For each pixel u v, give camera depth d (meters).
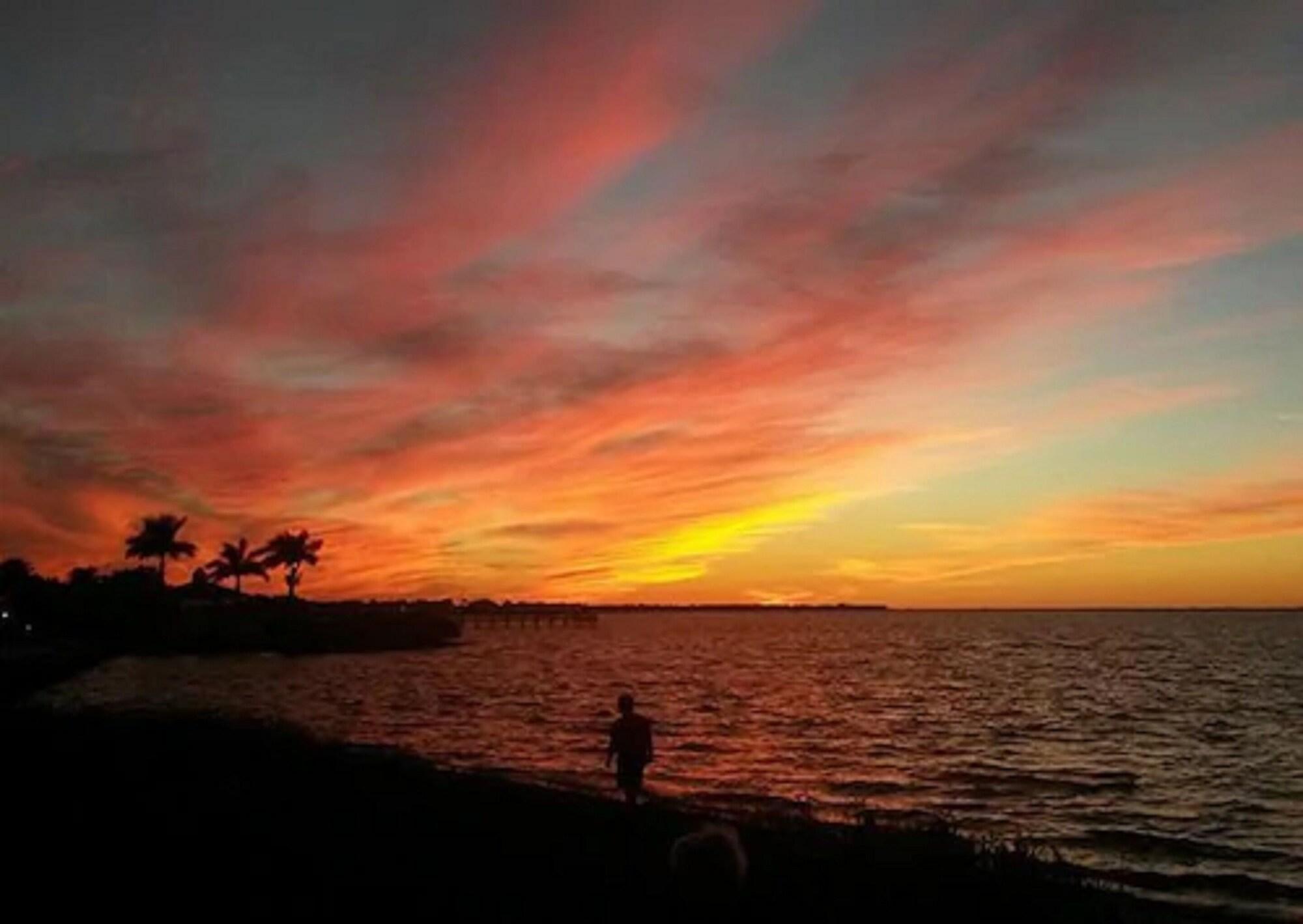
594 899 12.88
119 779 19.89
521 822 17.81
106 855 14.28
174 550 138.62
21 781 19.58
